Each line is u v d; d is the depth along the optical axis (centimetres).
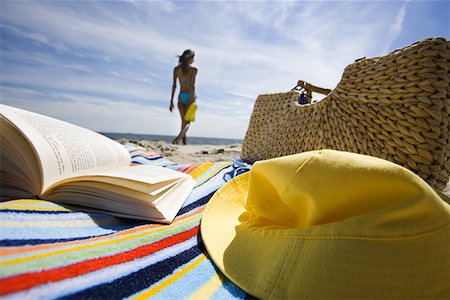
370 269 38
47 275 35
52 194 69
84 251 45
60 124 97
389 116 85
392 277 37
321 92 180
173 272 49
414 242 39
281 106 159
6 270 33
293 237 48
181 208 86
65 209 63
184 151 366
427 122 75
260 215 63
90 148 94
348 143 96
